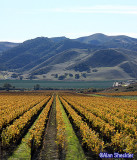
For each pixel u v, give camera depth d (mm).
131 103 41000
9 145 14031
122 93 79062
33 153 13023
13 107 30938
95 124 18062
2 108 31469
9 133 14211
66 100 52469
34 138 13188
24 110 29250
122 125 17469
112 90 105312
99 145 12180
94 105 34344
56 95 84750
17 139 15539
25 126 20000
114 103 40219
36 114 28891
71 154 13188
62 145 13812
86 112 24281
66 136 17250
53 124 22250
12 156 12656
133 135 14742
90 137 13078
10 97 60500
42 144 15008
